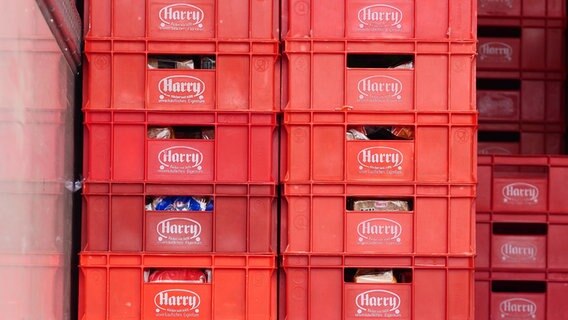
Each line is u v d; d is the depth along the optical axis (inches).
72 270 141.8
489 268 165.0
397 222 142.4
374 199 146.0
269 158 142.2
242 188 141.6
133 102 141.3
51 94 120.6
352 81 142.8
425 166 142.6
